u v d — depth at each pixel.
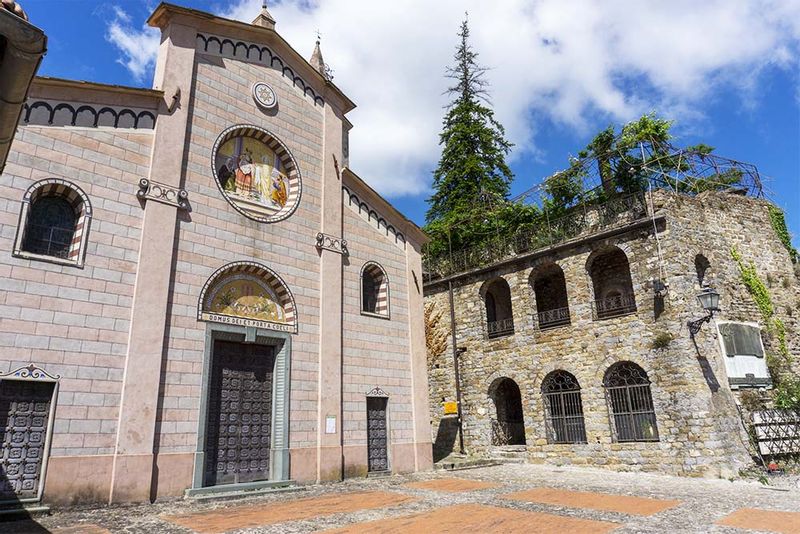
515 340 22.33
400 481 15.58
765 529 8.77
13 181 11.32
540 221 25.81
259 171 16.42
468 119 36.09
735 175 23.27
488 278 23.98
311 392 15.74
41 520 9.80
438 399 24.72
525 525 9.11
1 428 10.31
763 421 17.66
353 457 16.34
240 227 15.23
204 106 15.20
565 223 22.39
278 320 15.71
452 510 10.58
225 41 16.30
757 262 20.86
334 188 18.22
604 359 19.39
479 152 35.50
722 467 15.95
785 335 20.19
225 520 9.73
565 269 21.33
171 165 13.85
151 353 12.38
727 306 19.33
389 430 17.83
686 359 17.31
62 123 12.34
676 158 22.02
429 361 25.48
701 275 19.50
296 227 16.73
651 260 18.92
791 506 11.04
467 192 34.16
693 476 16.41
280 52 17.83
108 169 12.80
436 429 24.53
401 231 20.67
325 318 16.55
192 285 13.74
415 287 20.42
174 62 14.65
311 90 18.64
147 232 12.97
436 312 25.86
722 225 20.53
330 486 14.65
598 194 24.03
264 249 15.67
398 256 20.25
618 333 19.20
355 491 13.58
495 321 26.09
